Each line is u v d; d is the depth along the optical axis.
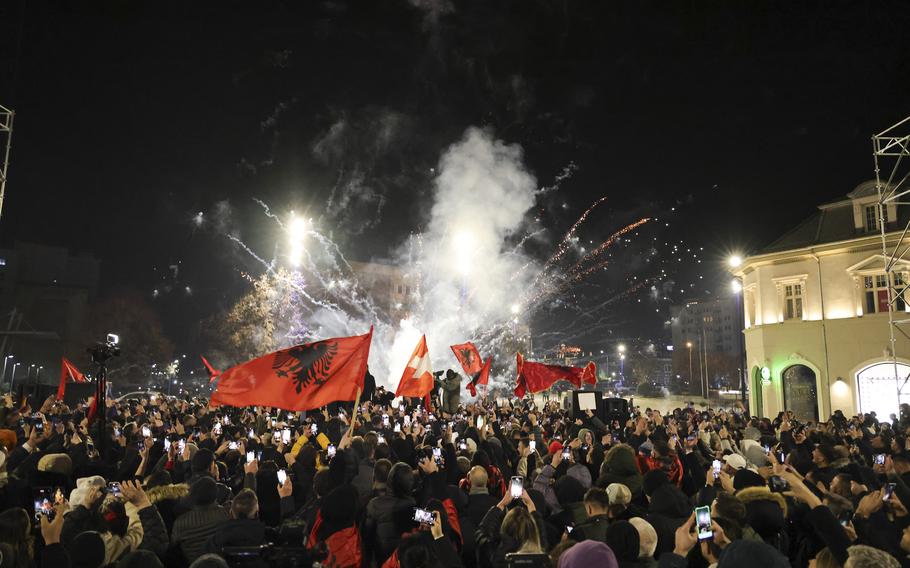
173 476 9.98
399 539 6.67
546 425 18.33
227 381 10.46
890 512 6.78
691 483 10.42
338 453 7.89
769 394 37.56
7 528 5.32
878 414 33.16
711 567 4.75
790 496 7.04
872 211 34.56
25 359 73.50
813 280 36.31
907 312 32.66
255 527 5.81
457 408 25.48
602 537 6.45
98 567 5.06
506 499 6.86
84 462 10.51
